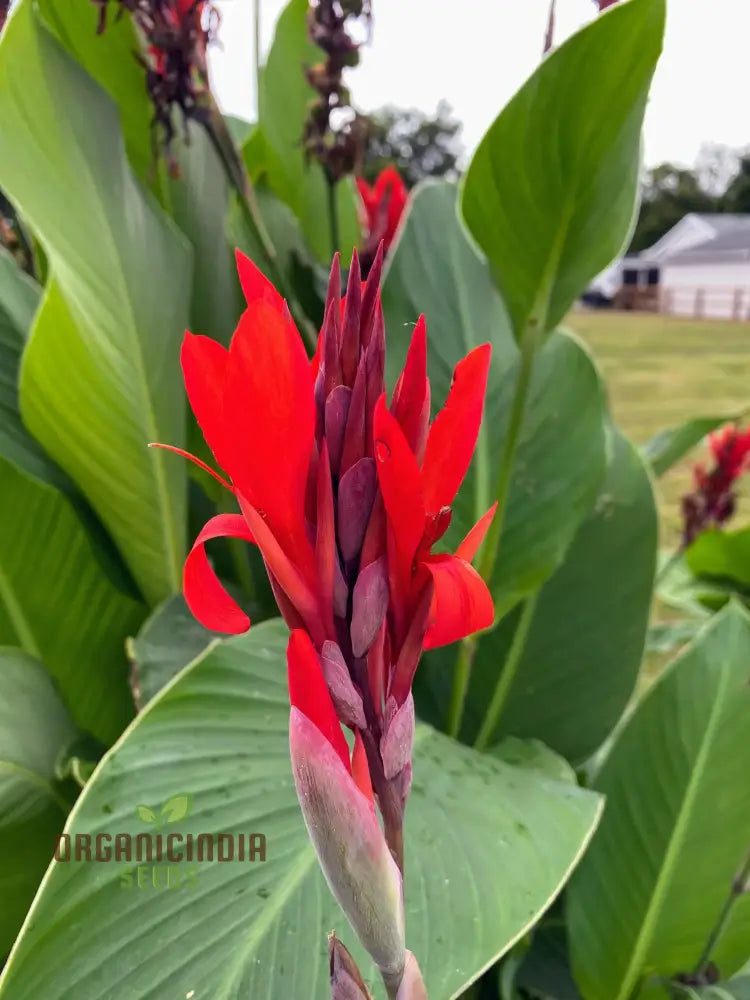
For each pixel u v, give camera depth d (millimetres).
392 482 223
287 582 235
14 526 675
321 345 242
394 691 250
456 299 786
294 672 229
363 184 973
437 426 251
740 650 690
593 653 807
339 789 232
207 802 478
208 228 842
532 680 810
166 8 604
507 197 545
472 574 233
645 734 691
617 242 562
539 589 818
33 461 727
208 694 548
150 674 666
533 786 537
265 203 934
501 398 780
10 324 758
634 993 673
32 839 611
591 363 769
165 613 713
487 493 760
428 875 446
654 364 5809
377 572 237
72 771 603
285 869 448
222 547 887
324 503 231
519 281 594
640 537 816
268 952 409
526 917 419
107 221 631
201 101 645
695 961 657
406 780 256
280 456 226
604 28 443
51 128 582
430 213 811
